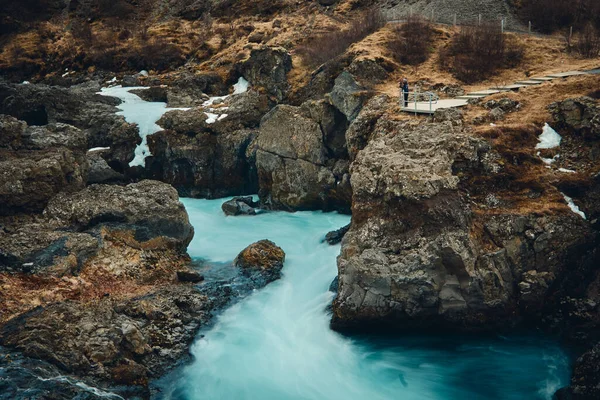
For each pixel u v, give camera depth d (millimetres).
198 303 19547
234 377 16641
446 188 18844
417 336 18875
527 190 20234
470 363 17453
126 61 50781
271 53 38750
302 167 30094
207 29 54031
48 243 20172
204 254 24766
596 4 39000
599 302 18000
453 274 18078
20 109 37344
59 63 54156
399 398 16031
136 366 15820
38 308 16922
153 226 22531
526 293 18375
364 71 33469
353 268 18516
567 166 21234
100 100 39000
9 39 59188
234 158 34125
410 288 18094
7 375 14109
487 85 31484
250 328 18984
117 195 22859
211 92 41594
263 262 22766
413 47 37062
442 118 23938
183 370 16688
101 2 61375
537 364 17156
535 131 22719
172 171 34938
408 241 18672
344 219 28969
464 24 41219
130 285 20188
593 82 25781
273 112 31375
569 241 18781
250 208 30531
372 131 26422
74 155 26062
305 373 17031
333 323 19141
